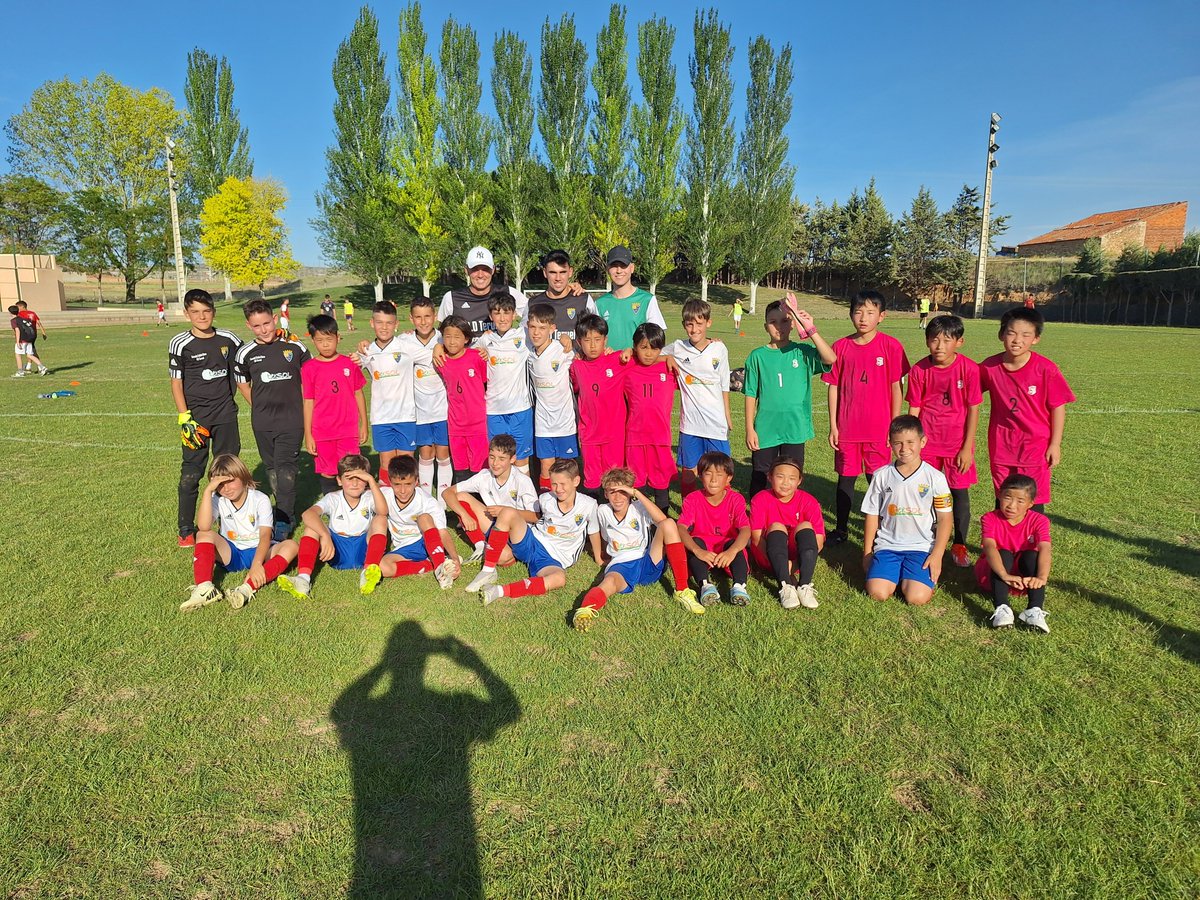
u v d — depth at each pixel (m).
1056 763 2.90
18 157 48.66
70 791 2.79
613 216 43.12
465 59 40.88
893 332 29.06
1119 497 6.54
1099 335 26.64
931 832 2.55
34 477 7.48
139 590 4.62
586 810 2.65
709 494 4.96
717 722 3.20
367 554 4.82
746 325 34.62
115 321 35.16
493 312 5.89
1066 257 48.78
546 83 41.66
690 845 2.50
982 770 2.84
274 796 2.77
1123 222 55.22
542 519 5.08
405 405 6.20
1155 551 5.20
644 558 4.73
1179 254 35.78
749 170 44.31
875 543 4.77
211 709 3.33
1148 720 3.17
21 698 3.40
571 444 6.20
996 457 5.02
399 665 3.71
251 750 3.03
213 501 4.84
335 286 58.41
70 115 47.84
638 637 4.03
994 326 31.83
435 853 2.47
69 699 3.42
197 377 5.65
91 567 5.00
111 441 9.38
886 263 58.53
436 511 5.16
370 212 41.19
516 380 6.06
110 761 2.96
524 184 43.16
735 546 4.71
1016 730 3.12
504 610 4.41
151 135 49.34
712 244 44.47
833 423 5.59
